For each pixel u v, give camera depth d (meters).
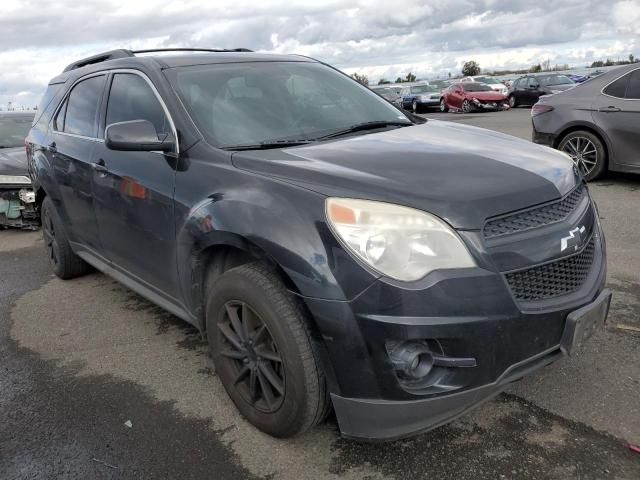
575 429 2.60
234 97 3.30
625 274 4.34
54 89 4.95
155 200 3.10
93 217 3.93
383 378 2.17
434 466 2.42
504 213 2.26
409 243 2.14
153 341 3.79
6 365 3.57
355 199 2.25
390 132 3.21
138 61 3.63
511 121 18.28
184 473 2.48
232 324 2.69
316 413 2.42
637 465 2.35
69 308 4.45
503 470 2.37
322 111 3.43
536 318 2.25
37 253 6.16
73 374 3.40
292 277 2.27
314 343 2.30
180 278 3.05
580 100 7.54
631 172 7.23
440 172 2.44
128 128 2.92
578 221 2.52
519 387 2.95
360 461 2.48
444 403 2.19
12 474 2.53
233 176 2.67
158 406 3.00
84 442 2.73
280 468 2.47
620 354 3.20
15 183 6.91
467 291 2.13
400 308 2.10
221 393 3.09
